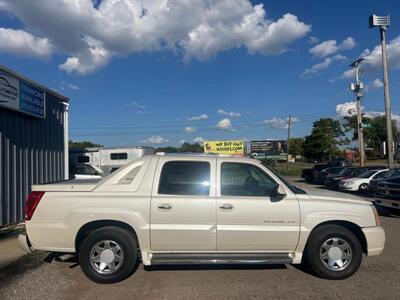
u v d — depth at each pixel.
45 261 6.98
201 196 5.87
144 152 26.86
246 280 5.91
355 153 107.12
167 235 5.75
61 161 14.88
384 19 27.81
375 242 6.08
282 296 5.25
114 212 5.75
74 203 5.79
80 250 5.76
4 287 5.61
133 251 5.80
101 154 26.67
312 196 6.11
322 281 5.88
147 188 5.88
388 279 5.99
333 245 6.00
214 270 6.41
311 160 101.88
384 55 28.16
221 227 5.80
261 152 68.44
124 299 5.13
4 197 10.61
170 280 5.90
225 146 55.56
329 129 94.44
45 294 5.33
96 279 5.73
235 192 5.98
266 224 5.87
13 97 10.76
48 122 13.73
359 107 41.69
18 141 11.48
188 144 69.25
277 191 5.88
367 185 22.88
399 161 49.69
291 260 5.89
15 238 9.10
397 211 14.40
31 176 12.27
